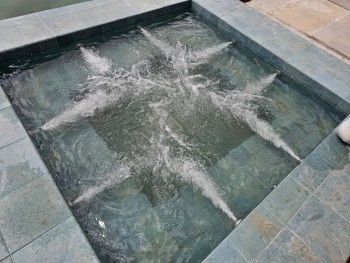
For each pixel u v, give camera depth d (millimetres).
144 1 2814
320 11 3145
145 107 2150
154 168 1816
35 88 2119
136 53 2529
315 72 2363
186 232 1554
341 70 2412
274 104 2303
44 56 2318
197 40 2760
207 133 2053
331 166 1740
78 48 2441
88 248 1276
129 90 2238
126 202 1639
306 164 1735
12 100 2018
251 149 1986
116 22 2561
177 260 1447
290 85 2461
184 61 2543
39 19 2410
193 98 2262
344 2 3293
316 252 1377
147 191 1703
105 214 1572
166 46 2648
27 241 1269
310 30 2850
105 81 2264
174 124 2080
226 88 2375
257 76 2516
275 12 3041
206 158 1905
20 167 1506
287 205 1531
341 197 1592
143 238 1510
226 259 1315
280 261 1331
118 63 2416
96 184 1693
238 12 2887
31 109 1992
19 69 2209
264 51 2562
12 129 1661
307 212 1513
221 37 2824
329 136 1916
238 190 1759
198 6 2922
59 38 2316
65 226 1329
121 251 1447
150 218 1591
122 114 2078
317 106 2316
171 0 2883
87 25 2430
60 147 1824
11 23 2328
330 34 2824
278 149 2004
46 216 1351
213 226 1586
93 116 2029
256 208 1508
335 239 1426
